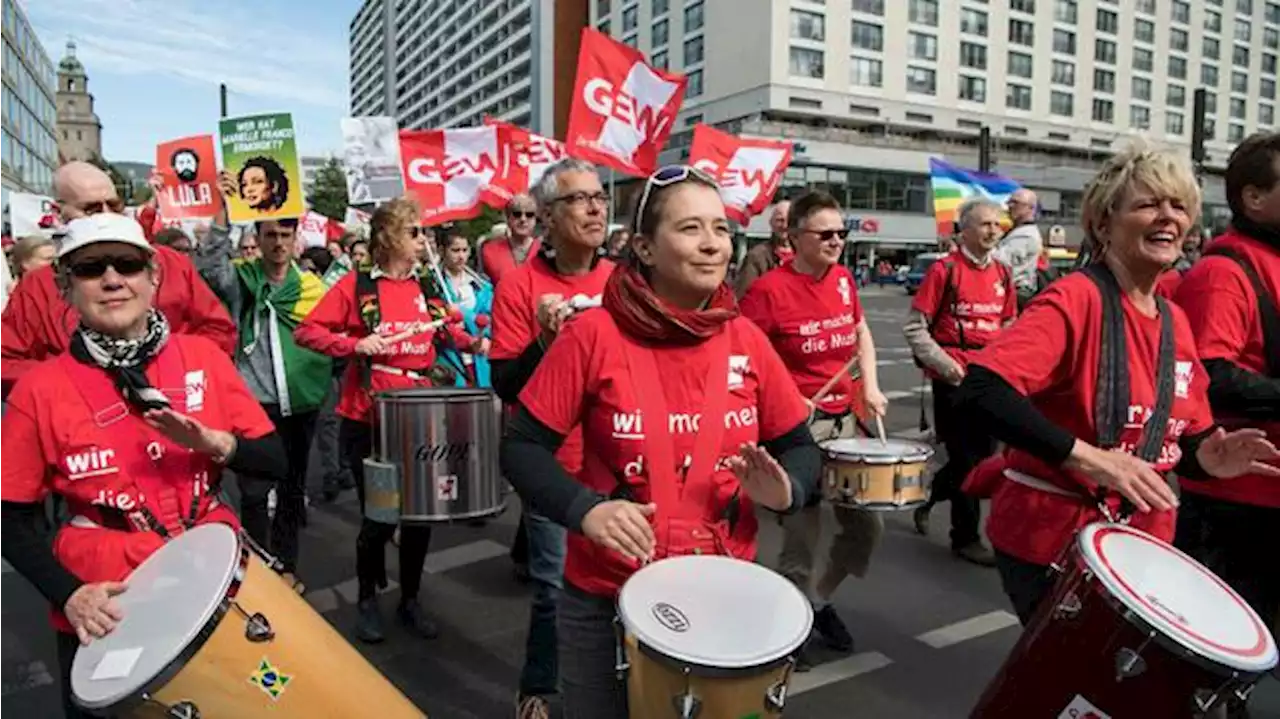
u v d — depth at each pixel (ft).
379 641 13.98
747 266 20.83
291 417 16.11
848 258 200.75
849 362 13.71
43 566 7.12
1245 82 276.41
